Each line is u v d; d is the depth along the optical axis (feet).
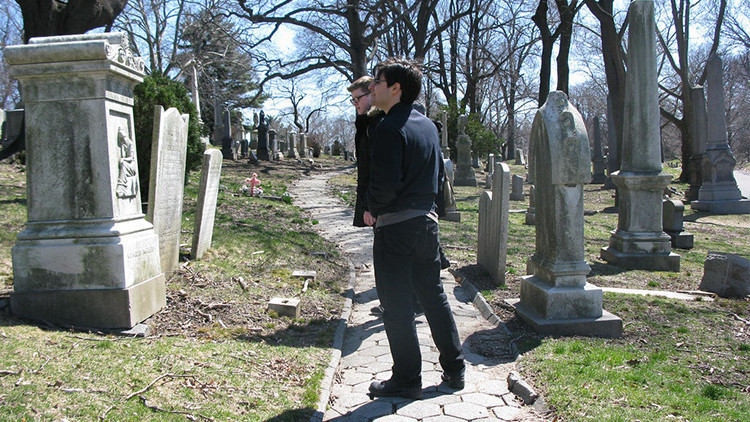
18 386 9.46
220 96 117.08
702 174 59.93
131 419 9.04
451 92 141.90
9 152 38.91
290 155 119.85
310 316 17.89
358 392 12.27
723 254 22.13
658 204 28.55
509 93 156.97
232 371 11.78
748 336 15.90
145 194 35.14
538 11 85.20
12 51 13.71
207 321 16.06
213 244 26.66
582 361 13.21
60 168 14.49
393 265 10.93
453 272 25.21
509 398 11.76
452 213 42.42
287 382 11.78
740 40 105.70
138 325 14.48
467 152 81.71
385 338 16.44
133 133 15.94
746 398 11.25
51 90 14.33
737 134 205.46
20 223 24.76
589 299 16.48
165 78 43.09
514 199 63.10
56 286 14.25
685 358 14.02
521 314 17.53
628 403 10.71
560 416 10.44
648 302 19.66
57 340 12.23
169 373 11.07
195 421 9.32
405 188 10.88
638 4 28.60
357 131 12.94
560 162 16.38
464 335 16.46
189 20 99.14
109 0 40.11
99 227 14.37
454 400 11.68
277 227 34.99
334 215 45.80
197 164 45.01
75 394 9.55
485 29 122.11
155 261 16.25
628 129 29.32
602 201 67.10
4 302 14.73
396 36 121.60
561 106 16.75
